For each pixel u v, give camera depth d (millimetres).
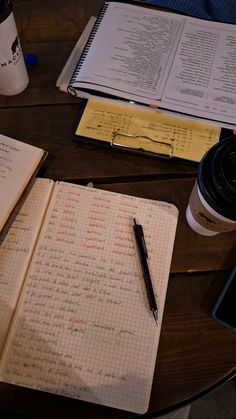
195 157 608
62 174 594
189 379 467
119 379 460
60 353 469
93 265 519
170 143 617
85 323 485
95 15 746
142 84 640
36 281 505
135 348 475
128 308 495
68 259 521
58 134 627
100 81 635
